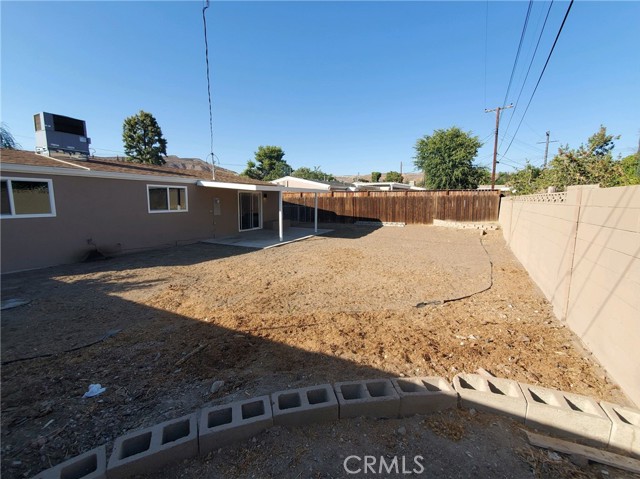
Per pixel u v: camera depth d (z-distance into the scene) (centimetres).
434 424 246
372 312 476
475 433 237
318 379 296
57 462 207
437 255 952
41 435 229
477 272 735
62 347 364
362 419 250
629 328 277
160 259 884
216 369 316
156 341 379
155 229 1045
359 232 1552
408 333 401
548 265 543
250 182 1564
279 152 4650
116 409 257
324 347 361
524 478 199
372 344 369
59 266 786
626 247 290
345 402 249
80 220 841
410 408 256
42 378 301
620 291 295
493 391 273
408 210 1855
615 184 761
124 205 945
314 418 244
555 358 340
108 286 616
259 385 287
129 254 956
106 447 213
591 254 366
